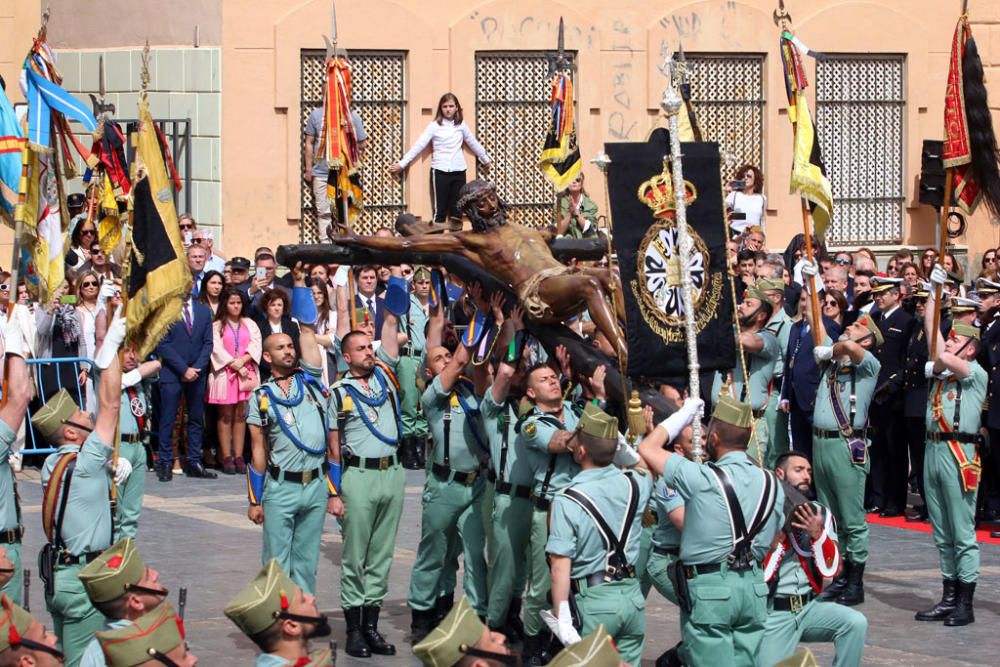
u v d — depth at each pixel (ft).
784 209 96.89
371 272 73.20
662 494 37.47
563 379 46.39
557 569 34.37
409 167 89.40
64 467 38.09
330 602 51.11
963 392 49.65
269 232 88.22
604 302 41.22
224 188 87.35
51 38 91.45
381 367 46.62
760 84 96.58
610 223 38.63
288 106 88.12
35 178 43.78
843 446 51.83
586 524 34.47
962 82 50.26
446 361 46.62
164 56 88.02
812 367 60.13
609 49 93.45
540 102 92.73
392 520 45.73
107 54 89.45
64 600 38.04
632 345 38.55
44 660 30.42
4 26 92.53
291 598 28.58
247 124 87.61
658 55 94.17
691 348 37.63
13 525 39.11
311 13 88.12
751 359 56.70
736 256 66.44
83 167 88.94
